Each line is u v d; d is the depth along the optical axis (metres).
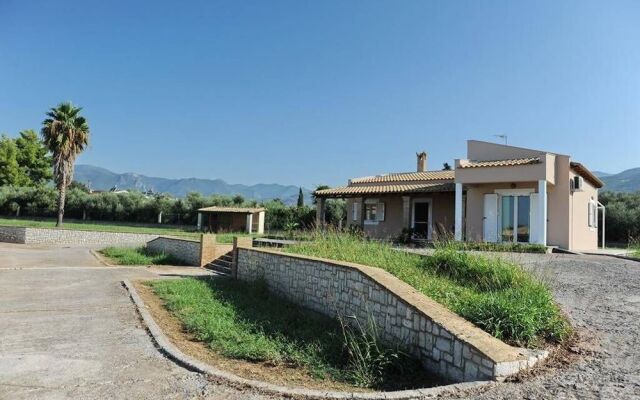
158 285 10.75
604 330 5.74
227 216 37.53
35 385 4.46
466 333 4.82
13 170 51.97
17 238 26.92
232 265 12.94
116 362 5.23
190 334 6.70
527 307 5.65
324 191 23.31
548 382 4.23
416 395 4.07
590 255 14.45
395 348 5.52
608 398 3.83
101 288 10.49
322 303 8.19
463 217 18.78
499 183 17.66
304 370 5.24
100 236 27.58
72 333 6.52
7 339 6.16
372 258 9.64
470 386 4.18
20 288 10.41
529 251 14.88
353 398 4.13
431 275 8.33
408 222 20.77
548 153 16.25
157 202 42.94
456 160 17.92
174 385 4.51
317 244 11.64
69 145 31.53
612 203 27.83
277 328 6.96
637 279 9.17
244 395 4.27
